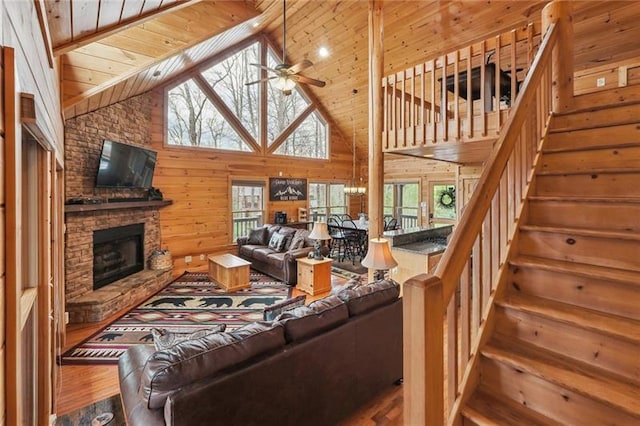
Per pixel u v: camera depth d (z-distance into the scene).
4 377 0.79
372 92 4.27
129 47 3.36
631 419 1.25
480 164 6.31
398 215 9.75
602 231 1.85
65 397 2.59
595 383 1.39
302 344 1.95
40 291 1.79
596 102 2.71
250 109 7.79
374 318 2.42
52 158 2.18
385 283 2.70
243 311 4.43
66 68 3.10
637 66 4.13
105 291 4.48
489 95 3.88
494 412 1.51
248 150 7.75
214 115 7.19
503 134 1.81
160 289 5.36
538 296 1.86
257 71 7.78
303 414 1.97
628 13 3.98
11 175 0.81
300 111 8.76
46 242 1.81
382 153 4.28
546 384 1.46
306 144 9.05
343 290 2.57
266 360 1.77
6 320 0.79
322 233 5.32
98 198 4.52
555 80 2.77
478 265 1.74
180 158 6.62
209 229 7.07
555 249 1.98
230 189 7.38
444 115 3.60
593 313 1.62
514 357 1.60
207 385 1.56
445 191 8.50
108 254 4.93
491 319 1.79
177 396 1.47
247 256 6.78
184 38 3.66
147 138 6.07
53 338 2.37
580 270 1.72
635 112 2.31
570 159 2.38
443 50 5.68
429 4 5.04
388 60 6.35
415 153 4.56
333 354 2.13
